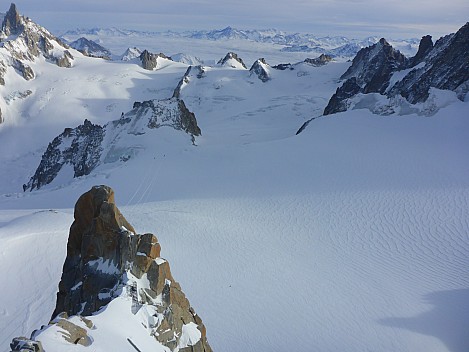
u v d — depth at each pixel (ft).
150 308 52.70
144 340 47.75
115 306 49.60
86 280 57.52
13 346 37.24
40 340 38.78
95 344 42.14
